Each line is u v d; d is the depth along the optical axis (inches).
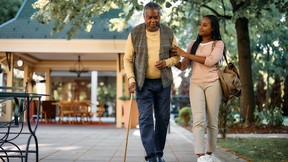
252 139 284.4
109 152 212.8
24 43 486.9
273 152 206.2
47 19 304.3
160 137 162.4
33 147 234.8
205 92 153.4
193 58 150.9
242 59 414.9
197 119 149.9
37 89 616.1
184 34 528.4
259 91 674.2
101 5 322.3
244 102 410.9
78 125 527.8
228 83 151.3
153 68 156.1
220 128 286.0
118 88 487.5
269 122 412.8
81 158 187.8
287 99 659.4
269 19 429.1
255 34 482.6
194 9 393.4
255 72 679.7
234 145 243.1
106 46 484.7
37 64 621.6
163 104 160.1
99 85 870.4
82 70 596.4
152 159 153.3
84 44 486.6
